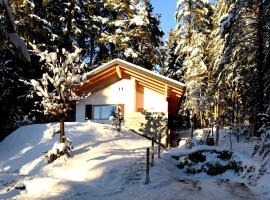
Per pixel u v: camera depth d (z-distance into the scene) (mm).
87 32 40031
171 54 51688
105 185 14953
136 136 24312
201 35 38250
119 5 41906
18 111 29875
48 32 31797
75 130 22812
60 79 19031
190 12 42125
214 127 32375
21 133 23516
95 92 28859
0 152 21688
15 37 11906
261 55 20938
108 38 41094
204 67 36812
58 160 17797
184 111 43125
